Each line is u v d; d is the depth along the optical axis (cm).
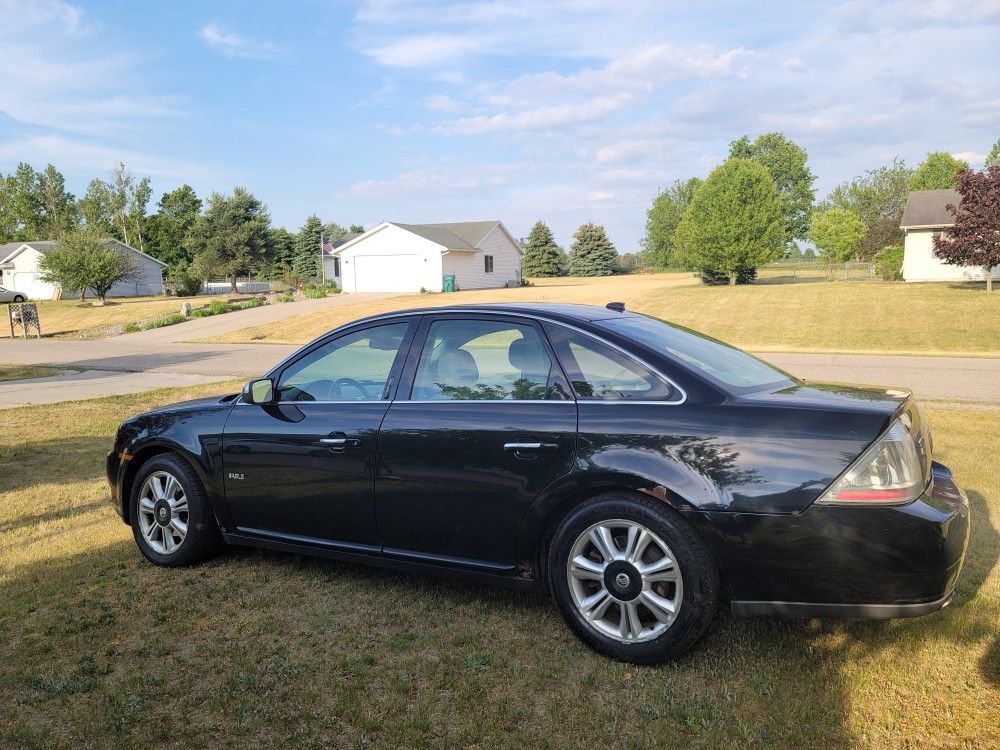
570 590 338
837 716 282
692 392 327
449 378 381
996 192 2688
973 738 267
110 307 4188
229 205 5466
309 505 407
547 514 341
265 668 329
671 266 10150
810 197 7619
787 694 298
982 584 397
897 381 1261
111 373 1686
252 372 1620
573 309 399
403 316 414
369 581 428
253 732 281
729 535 300
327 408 407
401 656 338
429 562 377
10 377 1658
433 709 295
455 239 4747
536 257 7456
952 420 871
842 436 295
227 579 435
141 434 468
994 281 3378
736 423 310
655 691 303
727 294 3206
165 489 465
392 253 4531
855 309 2427
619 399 337
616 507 321
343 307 3388
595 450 326
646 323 405
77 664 336
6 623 380
